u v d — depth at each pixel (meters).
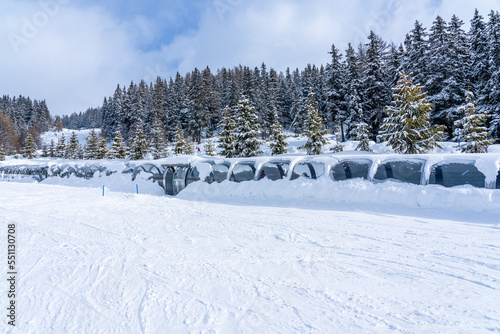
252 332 2.92
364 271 4.45
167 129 58.22
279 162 13.20
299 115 55.81
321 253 5.32
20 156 63.66
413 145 18.22
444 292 3.71
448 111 27.75
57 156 66.94
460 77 29.38
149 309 3.43
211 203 11.77
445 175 9.79
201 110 55.97
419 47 31.19
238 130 29.36
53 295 3.82
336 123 41.56
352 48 34.72
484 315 3.16
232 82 60.81
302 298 3.64
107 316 3.28
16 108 112.56
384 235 6.32
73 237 6.73
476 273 4.24
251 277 4.32
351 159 11.27
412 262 4.74
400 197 8.96
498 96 25.53
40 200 13.05
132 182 18.52
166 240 6.40
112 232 7.19
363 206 9.33
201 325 3.06
